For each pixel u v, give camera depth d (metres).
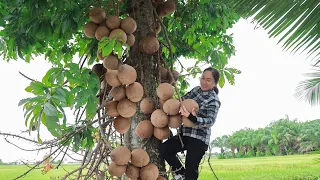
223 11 4.14
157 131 2.72
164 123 2.65
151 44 2.95
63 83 2.53
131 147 2.93
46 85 2.31
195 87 3.42
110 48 2.41
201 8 4.14
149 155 2.87
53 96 2.17
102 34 2.72
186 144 3.10
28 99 2.17
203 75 3.27
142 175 2.56
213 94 3.22
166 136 2.74
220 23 4.52
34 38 3.26
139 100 2.72
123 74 2.53
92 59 3.32
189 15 4.25
